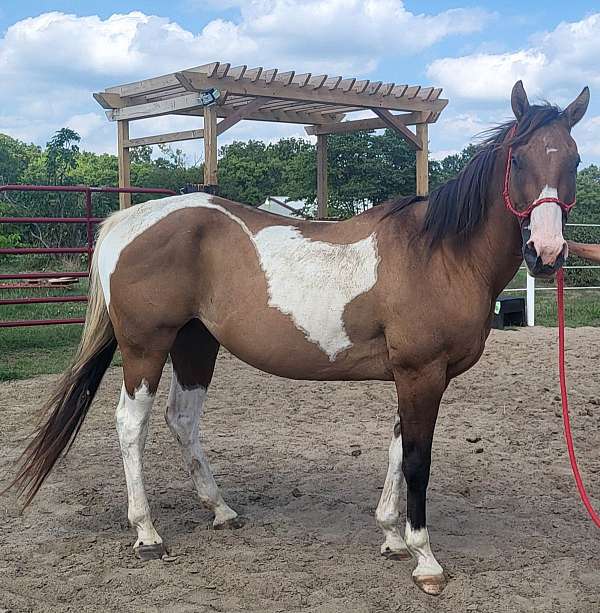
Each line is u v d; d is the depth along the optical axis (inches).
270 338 141.9
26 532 156.2
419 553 134.4
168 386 291.9
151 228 148.0
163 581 133.6
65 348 373.7
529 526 160.1
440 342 131.3
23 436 226.4
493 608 124.6
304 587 131.3
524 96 130.3
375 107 436.1
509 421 246.4
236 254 144.8
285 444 221.1
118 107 456.4
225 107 454.6
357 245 138.9
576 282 666.8
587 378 305.9
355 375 143.0
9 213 815.1
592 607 124.6
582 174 1083.3
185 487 185.0
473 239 132.3
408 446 134.7
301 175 1018.1
